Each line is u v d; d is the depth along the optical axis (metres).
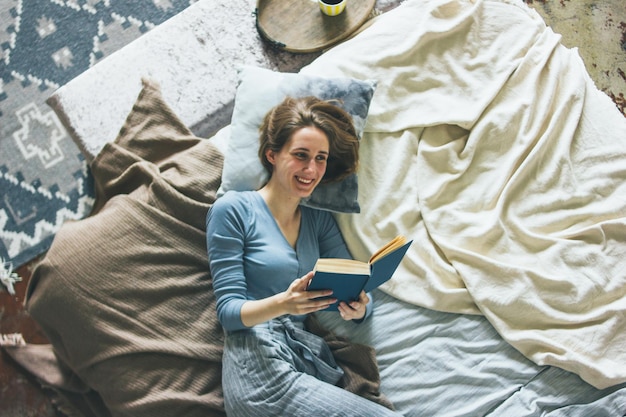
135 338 1.47
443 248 1.55
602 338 1.46
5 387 1.80
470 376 1.47
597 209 1.55
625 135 1.61
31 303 1.55
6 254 1.96
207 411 1.46
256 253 1.46
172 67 1.81
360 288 1.27
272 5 1.87
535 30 1.71
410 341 1.53
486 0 1.74
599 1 2.24
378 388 1.48
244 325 1.36
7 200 2.01
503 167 1.59
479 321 1.53
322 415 1.35
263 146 1.47
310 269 1.52
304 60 1.87
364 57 1.68
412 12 1.74
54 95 1.77
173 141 1.67
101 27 2.19
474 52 1.70
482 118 1.63
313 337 1.50
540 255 1.53
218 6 1.88
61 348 1.58
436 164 1.63
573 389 1.45
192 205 1.56
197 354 1.48
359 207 1.58
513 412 1.43
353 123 1.55
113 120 1.75
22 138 2.06
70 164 2.04
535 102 1.63
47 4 2.19
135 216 1.55
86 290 1.48
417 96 1.68
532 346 1.47
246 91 1.61
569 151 1.60
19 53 2.15
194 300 1.54
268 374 1.38
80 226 1.56
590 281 1.49
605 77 2.17
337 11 1.82
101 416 1.68
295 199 1.49
